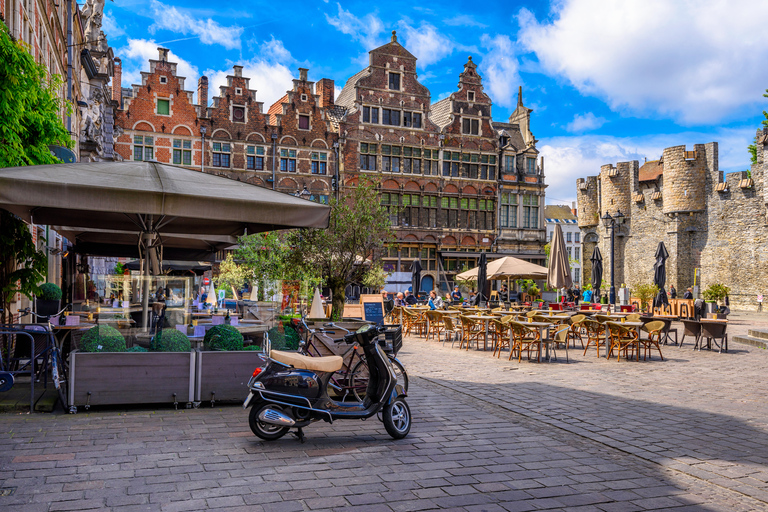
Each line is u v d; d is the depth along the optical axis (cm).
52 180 631
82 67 2466
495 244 4103
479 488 463
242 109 3425
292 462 517
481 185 4078
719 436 646
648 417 737
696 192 4353
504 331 1403
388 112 3828
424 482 473
